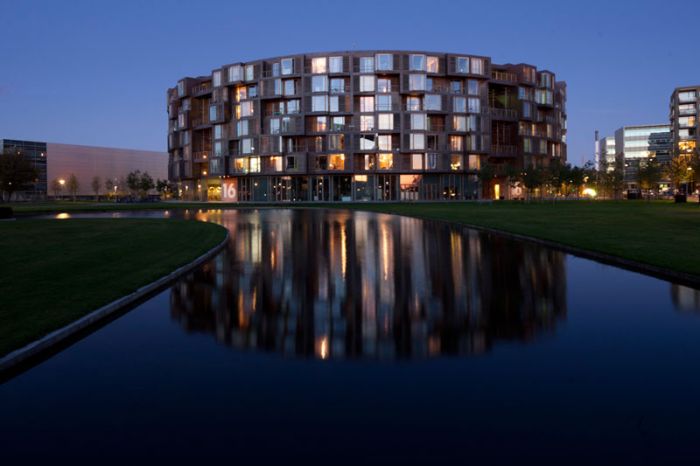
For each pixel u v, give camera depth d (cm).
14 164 9388
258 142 8062
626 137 14725
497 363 628
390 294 1060
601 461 403
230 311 923
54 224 3006
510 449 422
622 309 912
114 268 1332
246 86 8362
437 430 456
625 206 5353
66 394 550
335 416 487
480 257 1600
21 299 950
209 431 462
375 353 673
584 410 492
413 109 7888
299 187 8188
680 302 963
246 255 1681
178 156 9919
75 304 909
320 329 796
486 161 8112
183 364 640
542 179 6794
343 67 7788
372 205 6419
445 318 857
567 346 696
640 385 552
